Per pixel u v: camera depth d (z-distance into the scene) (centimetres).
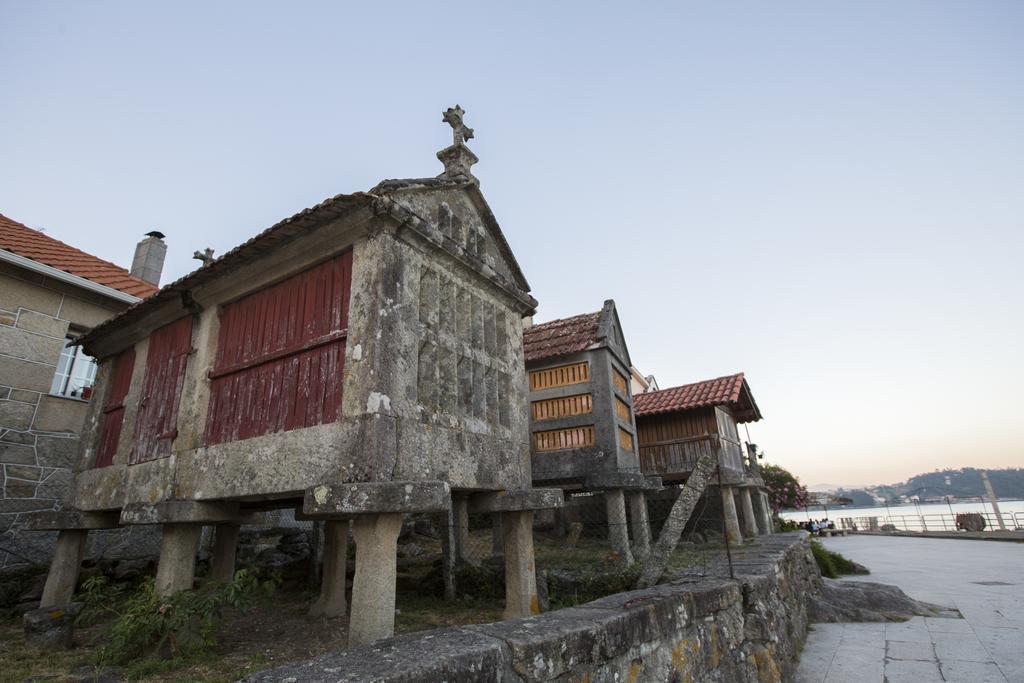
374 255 418
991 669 654
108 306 985
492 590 686
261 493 423
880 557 2134
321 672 203
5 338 841
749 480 1289
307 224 433
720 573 634
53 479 856
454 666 221
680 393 1280
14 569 764
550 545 1098
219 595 422
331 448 385
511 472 515
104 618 588
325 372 419
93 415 666
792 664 654
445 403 455
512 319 589
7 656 447
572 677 283
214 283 525
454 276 504
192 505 458
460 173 560
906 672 654
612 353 989
